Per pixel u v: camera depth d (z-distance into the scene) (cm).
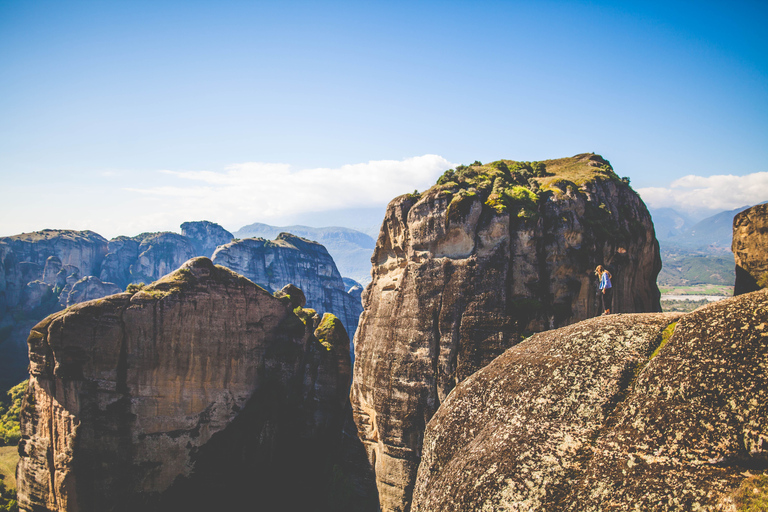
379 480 5619
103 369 5912
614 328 1049
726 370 825
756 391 785
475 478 995
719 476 771
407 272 5881
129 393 5956
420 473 1208
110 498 5794
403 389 5509
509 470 957
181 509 6016
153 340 6075
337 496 5859
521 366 1117
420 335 5534
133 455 5912
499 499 934
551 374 1043
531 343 1191
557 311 5281
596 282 5588
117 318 5981
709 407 820
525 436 990
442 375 5341
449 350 5350
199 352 6322
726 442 788
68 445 5853
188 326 6269
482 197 5634
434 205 5650
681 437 828
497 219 5384
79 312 5903
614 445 886
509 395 1085
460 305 5400
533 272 5328
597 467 877
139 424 5962
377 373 5803
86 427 5834
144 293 6144
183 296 6266
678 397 857
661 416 860
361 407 6128
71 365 5881
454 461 1082
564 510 860
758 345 812
